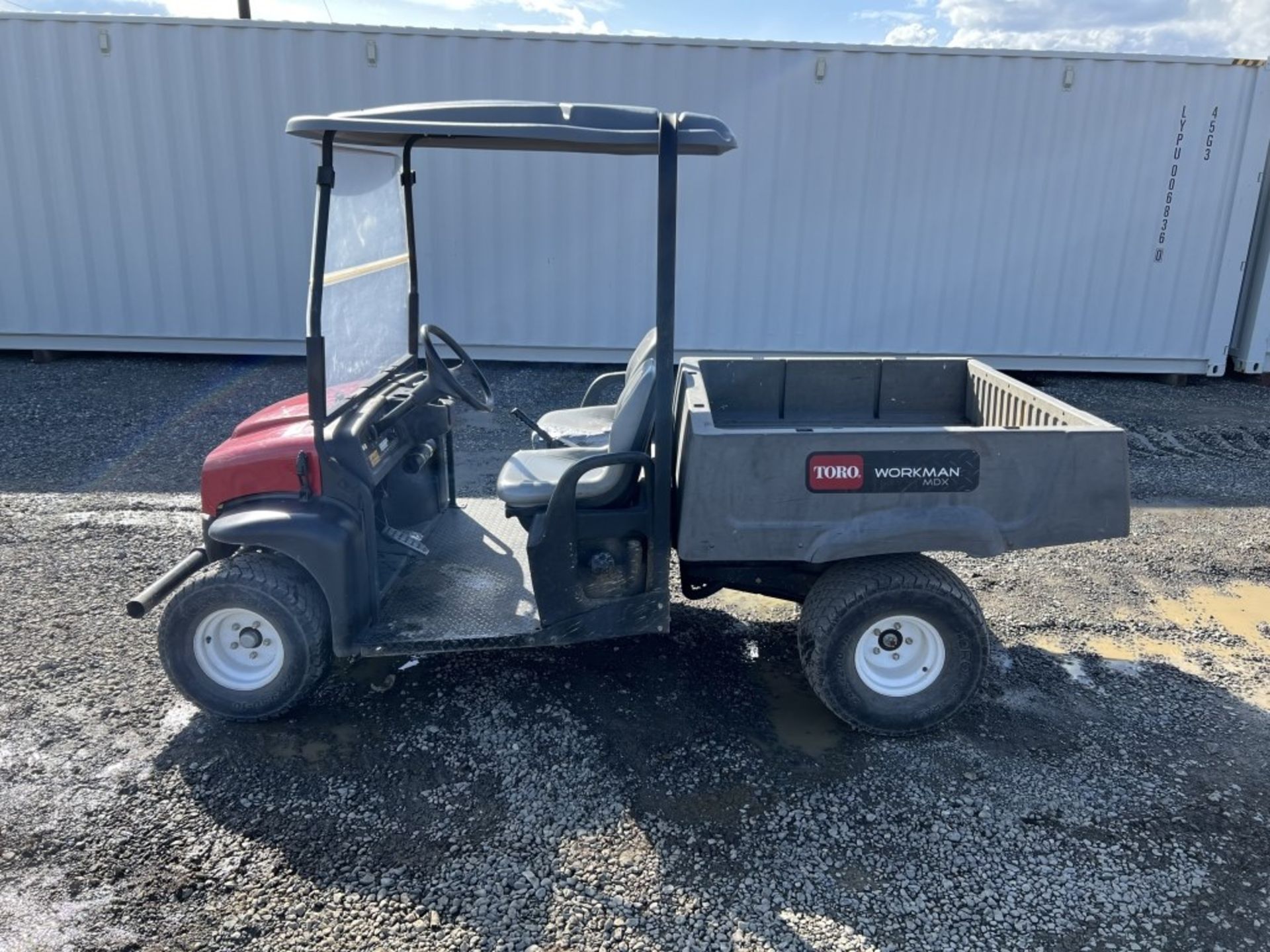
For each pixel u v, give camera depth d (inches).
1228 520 203.5
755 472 111.0
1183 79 304.5
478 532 149.6
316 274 107.0
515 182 312.0
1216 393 323.3
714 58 299.9
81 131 309.7
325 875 95.4
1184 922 91.4
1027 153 310.8
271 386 303.0
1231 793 110.6
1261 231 326.3
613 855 98.8
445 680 132.6
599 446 151.7
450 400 154.6
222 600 114.1
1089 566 177.6
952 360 158.4
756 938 88.4
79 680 130.3
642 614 119.0
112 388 297.3
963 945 88.0
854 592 114.7
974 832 103.6
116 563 168.7
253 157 311.1
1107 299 325.4
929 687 118.4
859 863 98.6
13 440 244.1
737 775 112.7
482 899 92.5
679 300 323.0
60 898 91.7
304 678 116.3
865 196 313.6
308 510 115.0
